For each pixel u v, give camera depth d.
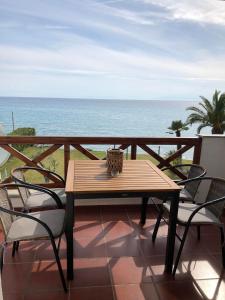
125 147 3.44
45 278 2.14
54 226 2.09
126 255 2.45
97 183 2.18
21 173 2.74
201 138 3.53
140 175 2.44
